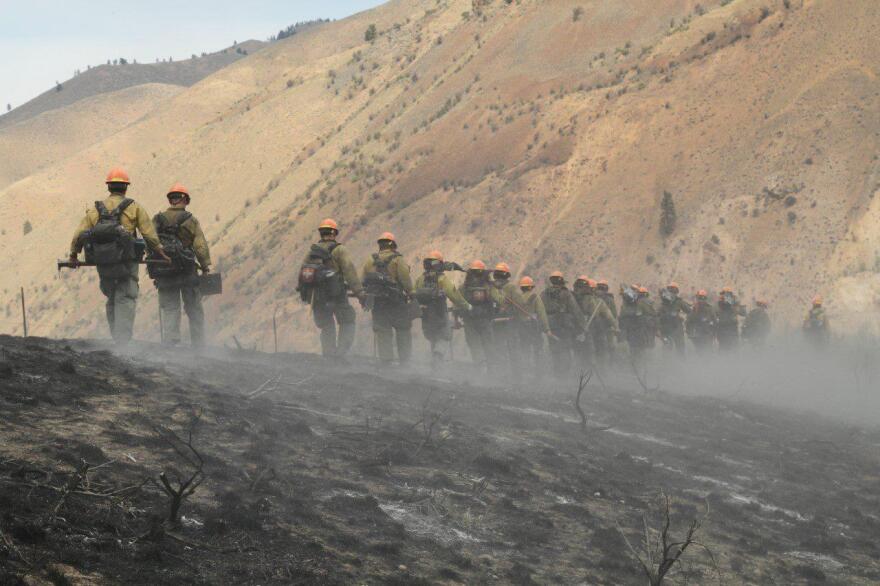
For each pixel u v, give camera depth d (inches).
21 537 141.2
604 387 576.7
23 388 247.6
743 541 244.8
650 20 3663.9
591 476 292.4
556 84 3501.5
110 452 205.2
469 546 197.5
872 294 2180.1
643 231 2650.1
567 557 201.6
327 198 3612.2
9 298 5408.5
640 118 3024.1
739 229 2511.1
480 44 4330.7
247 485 202.7
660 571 185.0
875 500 343.3
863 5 2923.2
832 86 2748.5
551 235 2760.8
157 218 462.9
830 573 232.7
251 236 3870.6
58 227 5994.1
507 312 637.9
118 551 147.0
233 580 147.3
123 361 339.0
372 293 541.0
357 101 5147.6
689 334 1085.8
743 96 2906.0
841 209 2417.6
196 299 474.3
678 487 309.0
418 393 400.8
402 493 225.3
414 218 3132.4
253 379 365.4
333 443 263.4
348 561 167.6
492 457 277.7
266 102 5703.7
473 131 3467.0
